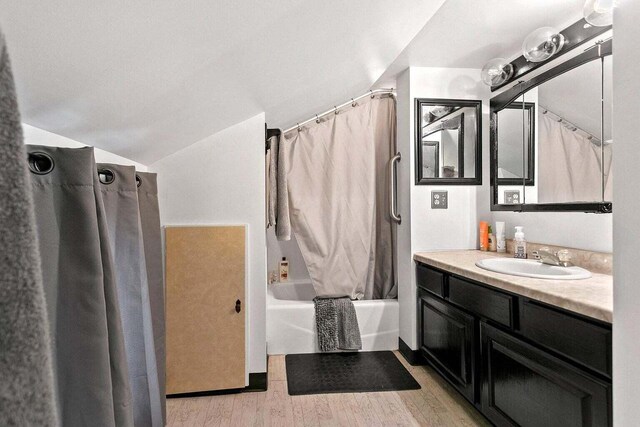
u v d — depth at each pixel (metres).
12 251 0.19
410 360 2.59
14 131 0.19
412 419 1.92
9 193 0.19
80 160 0.73
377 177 3.15
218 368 2.18
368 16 1.26
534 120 2.15
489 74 2.21
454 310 2.03
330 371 2.49
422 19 1.60
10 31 0.50
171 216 2.18
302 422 1.90
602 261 1.70
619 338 0.84
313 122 3.08
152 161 2.10
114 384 0.79
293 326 2.80
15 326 0.19
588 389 1.17
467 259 2.21
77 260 0.73
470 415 1.95
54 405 0.21
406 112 2.64
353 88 2.59
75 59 0.64
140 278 1.16
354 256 3.06
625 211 0.82
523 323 1.50
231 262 2.19
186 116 1.42
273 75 1.43
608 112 1.69
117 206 1.12
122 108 1.00
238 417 1.94
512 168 2.33
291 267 3.54
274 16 0.89
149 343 1.22
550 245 2.04
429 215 2.61
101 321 0.74
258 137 2.25
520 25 1.96
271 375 2.44
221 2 0.69
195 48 0.83
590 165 1.78
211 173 2.21
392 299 3.02
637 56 0.79
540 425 1.39
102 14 0.54
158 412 1.25
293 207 3.02
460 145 2.62
